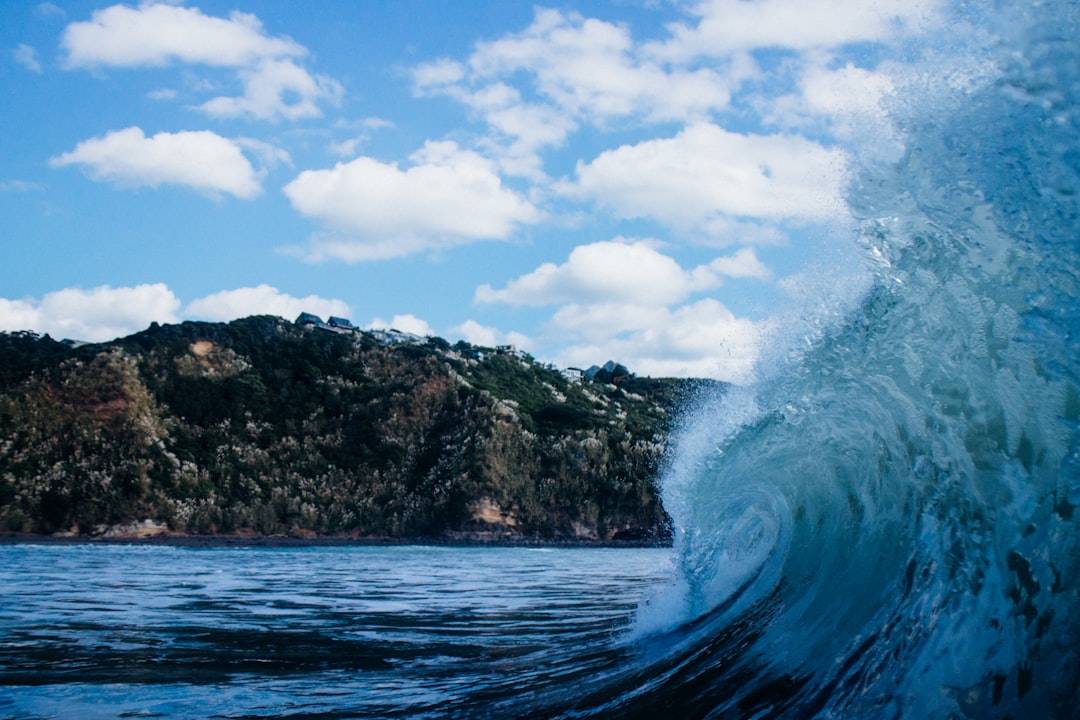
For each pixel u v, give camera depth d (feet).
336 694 23.31
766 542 28.94
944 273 16.81
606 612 43.91
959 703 12.77
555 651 28.96
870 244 19.34
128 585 61.67
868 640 16.53
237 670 27.14
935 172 16.55
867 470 20.63
